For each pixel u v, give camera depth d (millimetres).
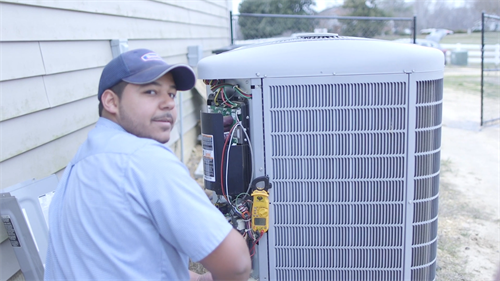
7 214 1734
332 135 1891
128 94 1161
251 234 2010
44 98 2309
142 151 1092
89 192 1087
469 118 7957
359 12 16469
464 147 6117
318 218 1980
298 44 1884
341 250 2006
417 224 1961
